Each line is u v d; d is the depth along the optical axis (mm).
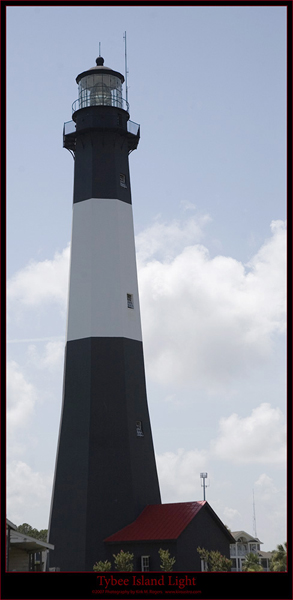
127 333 60812
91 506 56719
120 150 64500
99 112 63562
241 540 106062
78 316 61031
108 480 57406
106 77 65438
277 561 66438
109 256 61656
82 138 64125
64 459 58938
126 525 56688
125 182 64438
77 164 64375
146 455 59719
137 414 59906
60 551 57250
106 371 59375
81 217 62875
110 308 60594
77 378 59844
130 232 63656
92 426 58219
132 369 60469
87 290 61031
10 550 53812
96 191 62688
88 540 56031
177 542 52625
